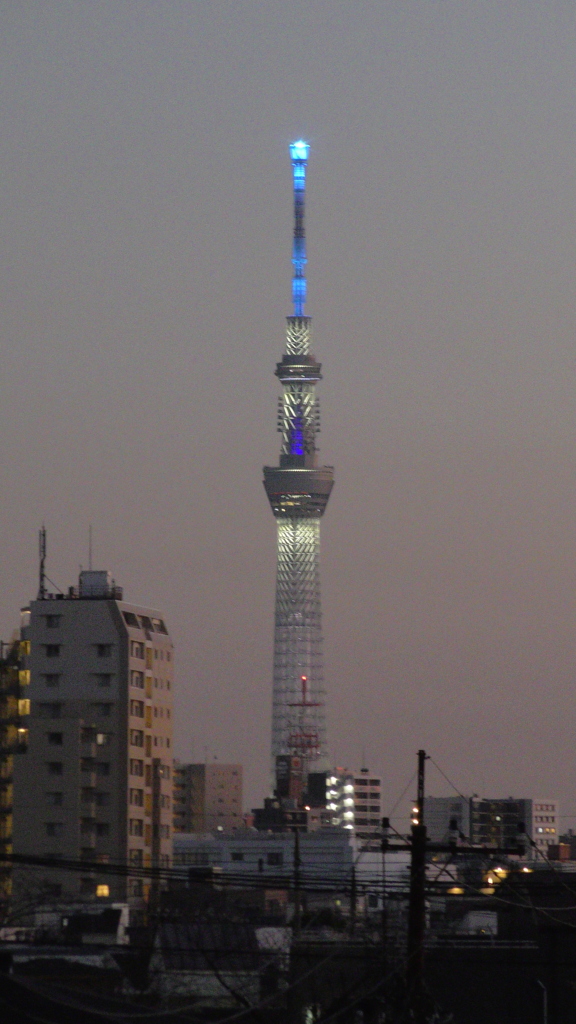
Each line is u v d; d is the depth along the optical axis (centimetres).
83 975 11112
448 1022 11700
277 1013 12244
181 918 14500
